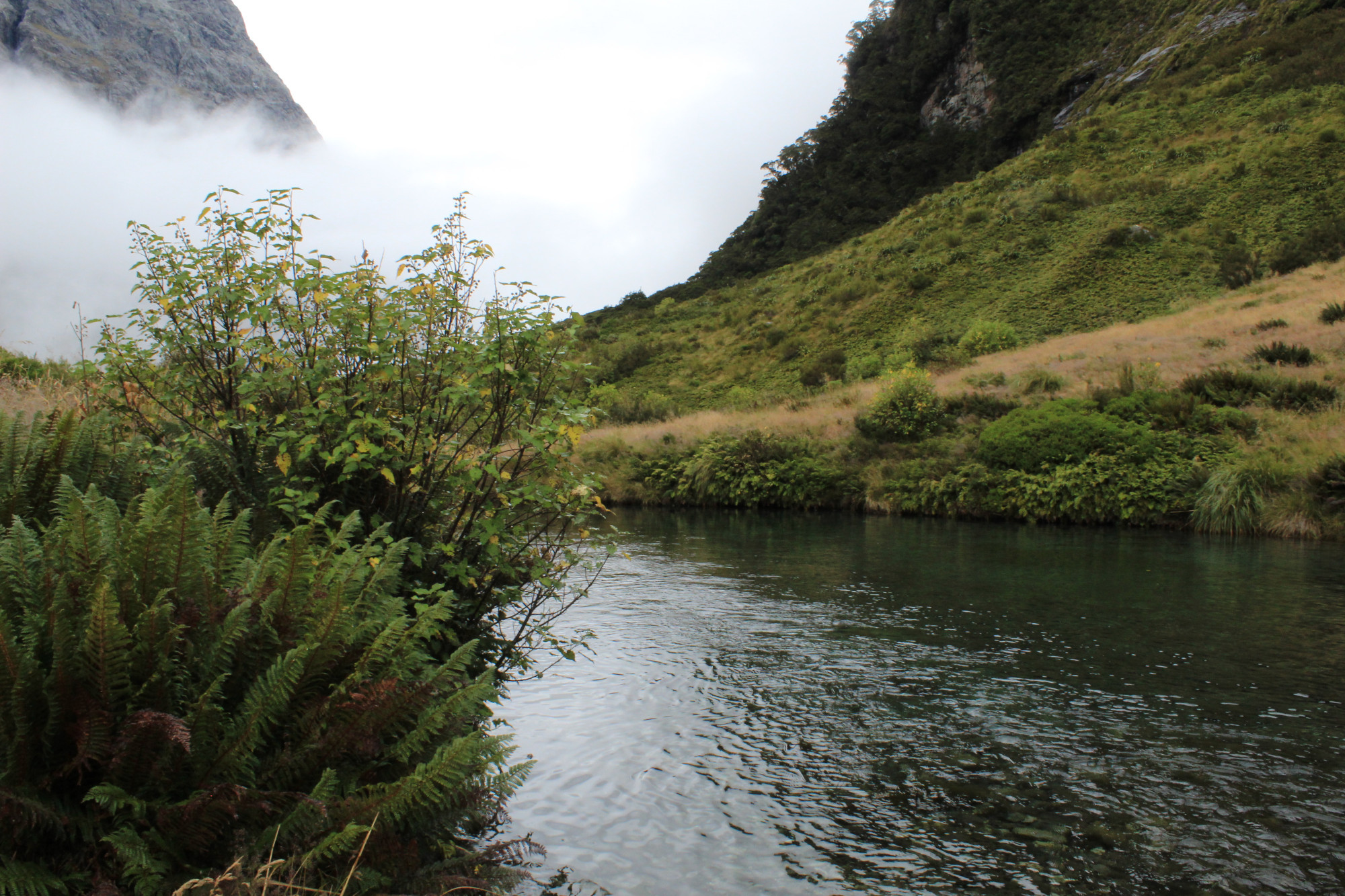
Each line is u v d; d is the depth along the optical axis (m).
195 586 2.30
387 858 2.10
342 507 3.78
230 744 2.03
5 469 2.89
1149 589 8.19
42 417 3.18
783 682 4.95
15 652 1.82
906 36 137.00
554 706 4.47
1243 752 3.83
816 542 12.46
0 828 1.70
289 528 3.56
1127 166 58.00
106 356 3.72
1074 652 5.67
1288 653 5.65
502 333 3.74
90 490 2.52
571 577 8.82
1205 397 18.36
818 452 20.50
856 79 138.25
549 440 3.68
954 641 5.98
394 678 2.28
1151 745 3.91
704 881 2.67
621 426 30.28
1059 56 109.44
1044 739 4.00
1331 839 2.98
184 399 3.85
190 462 3.53
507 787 2.41
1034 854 2.87
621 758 3.73
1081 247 47.66
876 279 54.78
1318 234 37.38
